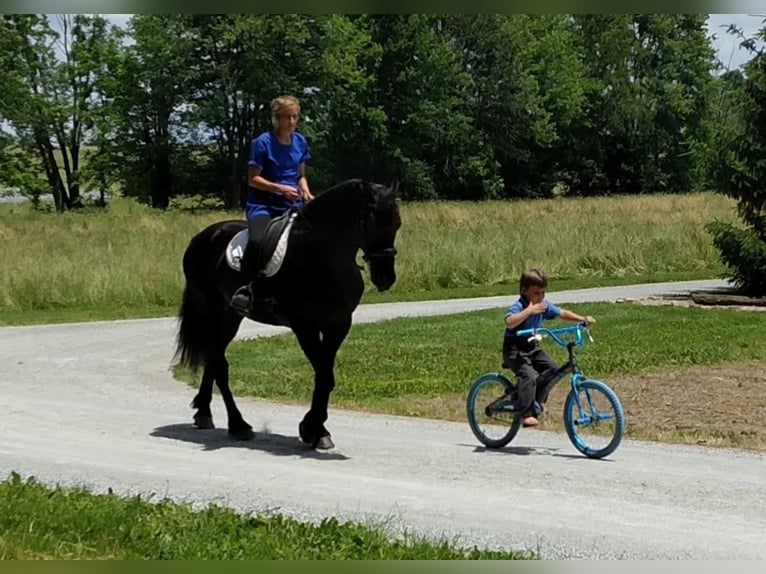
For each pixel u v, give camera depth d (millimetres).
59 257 25219
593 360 14992
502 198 79188
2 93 65000
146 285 24281
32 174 69438
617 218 36375
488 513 7160
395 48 71812
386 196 8719
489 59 78688
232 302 9328
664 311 21609
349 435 10164
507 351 9344
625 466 8812
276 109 9500
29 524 6230
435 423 10945
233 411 9945
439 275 28094
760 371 14227
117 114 69125
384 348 16672
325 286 8977
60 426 10461
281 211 9570
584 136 83500
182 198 73062
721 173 26234
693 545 6434
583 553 6250
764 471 8680
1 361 15648
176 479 8062
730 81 26188
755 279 25969
